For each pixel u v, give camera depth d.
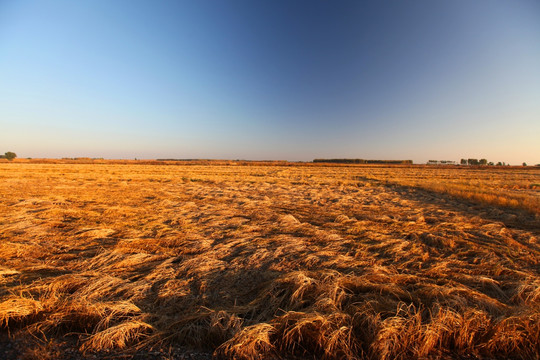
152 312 3.48
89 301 3.48
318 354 2.79
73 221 8.87
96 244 6.54
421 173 46.41
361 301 3.57
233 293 4.05
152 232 7.68
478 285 4.30
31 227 7.77
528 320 3.01
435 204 14.09
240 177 31.33
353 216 10.38
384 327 2.82
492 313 3.30
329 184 25.52
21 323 3.12
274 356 2.72
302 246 6.31
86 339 2.86
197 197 15.47
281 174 39.31
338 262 5.30
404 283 4.32
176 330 3.06
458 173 47.41
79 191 16.78
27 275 4.47
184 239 6.86
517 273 4.80
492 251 6.12
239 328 2.94
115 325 3.03
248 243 6.59
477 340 2.97
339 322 3.00
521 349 2.87
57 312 3.25
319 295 3.61
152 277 4.54
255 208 11.83
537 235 7.65
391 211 11.67
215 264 5.11
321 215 10.55
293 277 4.04
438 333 2.84
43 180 23.22
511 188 24.34
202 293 4.02
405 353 2.77
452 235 7.43
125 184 21.59
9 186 18.59
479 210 12.40
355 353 2.78
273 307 3.49
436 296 3.60
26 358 2.56
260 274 4.75
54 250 6.00
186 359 2.64
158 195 15.81
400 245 6.40
